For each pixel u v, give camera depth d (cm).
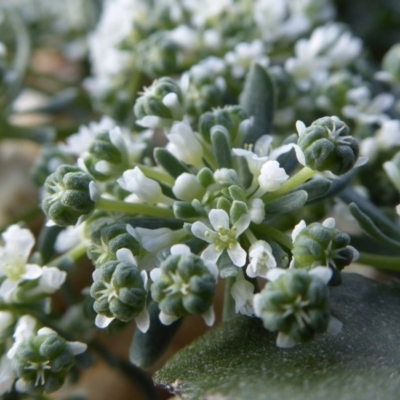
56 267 11
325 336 10
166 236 10
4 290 11
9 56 16
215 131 11
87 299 12
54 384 10
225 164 11
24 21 16
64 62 19
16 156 16
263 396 9
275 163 10
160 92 11
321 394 9
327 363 10
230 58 13
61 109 15
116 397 14
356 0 17
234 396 9
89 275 14
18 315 11
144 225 11
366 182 13
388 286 11
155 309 11
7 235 11
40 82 18
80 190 10
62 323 12
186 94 12
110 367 13
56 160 13
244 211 10
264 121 12
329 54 14
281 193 10
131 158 11
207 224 10
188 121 11
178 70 14
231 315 11
